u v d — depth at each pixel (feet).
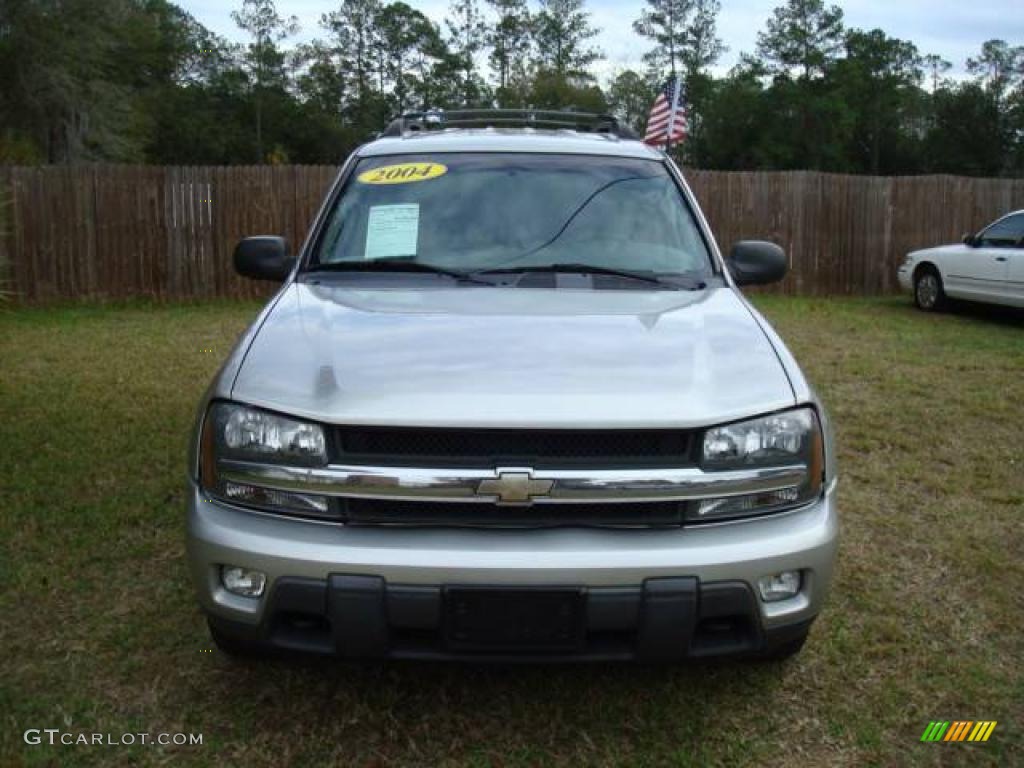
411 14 294.46
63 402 20.53
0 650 10.18
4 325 32.71
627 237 11.66
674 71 265.34
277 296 10.66
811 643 10.62
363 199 12.18
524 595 7.57
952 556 13.00
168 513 14.08
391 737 8.90
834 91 262.67
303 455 7.87
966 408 21.35
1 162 47.93
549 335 9.02
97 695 9.41
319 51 296.51
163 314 36.65
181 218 40.24
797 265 45.91
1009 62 285.43
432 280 10.87
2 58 114.93
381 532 7.82
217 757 8.55
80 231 38.93
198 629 10.71
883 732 9.07
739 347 9.02
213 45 276.62
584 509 7.87
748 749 8.79
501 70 291.58
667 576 7.68
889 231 46.91
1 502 14.33
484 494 7.66
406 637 7.93
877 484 16.12
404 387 8.02
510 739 8.92
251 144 270.87
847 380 24.38
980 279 36.60
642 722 9.18
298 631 8.11
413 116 14.96
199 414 8.71
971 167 279.08
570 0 284.00
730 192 44.68
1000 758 8.69
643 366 8.45
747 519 8.13
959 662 10.28
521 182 12.29
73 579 11.88
